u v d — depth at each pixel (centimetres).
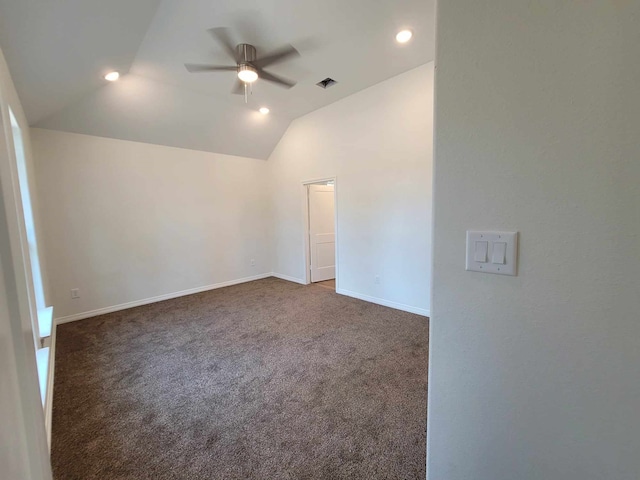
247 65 262
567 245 65
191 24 235
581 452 68
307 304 410
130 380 227
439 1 76
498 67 69
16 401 75
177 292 462
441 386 86
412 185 356
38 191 339
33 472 83
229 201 522
